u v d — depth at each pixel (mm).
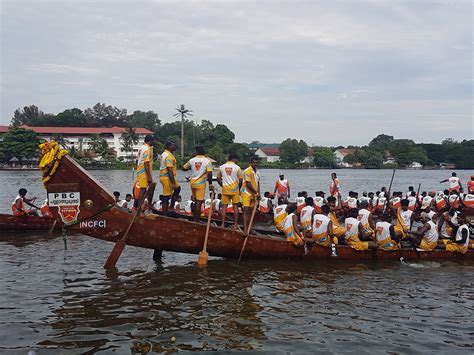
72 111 137000
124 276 8867
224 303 7301
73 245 12109
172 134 121625
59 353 5461
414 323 6574
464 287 8398
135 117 155750
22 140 84938
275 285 8367
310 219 10680
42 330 6137
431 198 19641
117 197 14656
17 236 13445
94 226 8727
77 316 6656
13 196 28703
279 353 5535
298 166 124000
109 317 6629
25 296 7531
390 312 7016
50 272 9117
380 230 10383
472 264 10297
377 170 119375
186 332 6129
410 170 118875
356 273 9344
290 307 7172
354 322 6582
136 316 6680
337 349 5668
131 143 102875
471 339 6031
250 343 5809
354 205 18594
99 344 5727
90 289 7969
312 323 6520
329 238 10320
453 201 20250
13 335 5957
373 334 6160
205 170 10062
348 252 10422
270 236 11133
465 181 58625
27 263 9906
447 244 10688
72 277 8750
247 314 6828
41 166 8391
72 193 8570
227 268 9586
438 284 8586
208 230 9453
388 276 9148
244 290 8016
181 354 5480
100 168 93750
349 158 127500
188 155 106312
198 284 8344
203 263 9406
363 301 7520
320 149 128500
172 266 9750
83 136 104062
